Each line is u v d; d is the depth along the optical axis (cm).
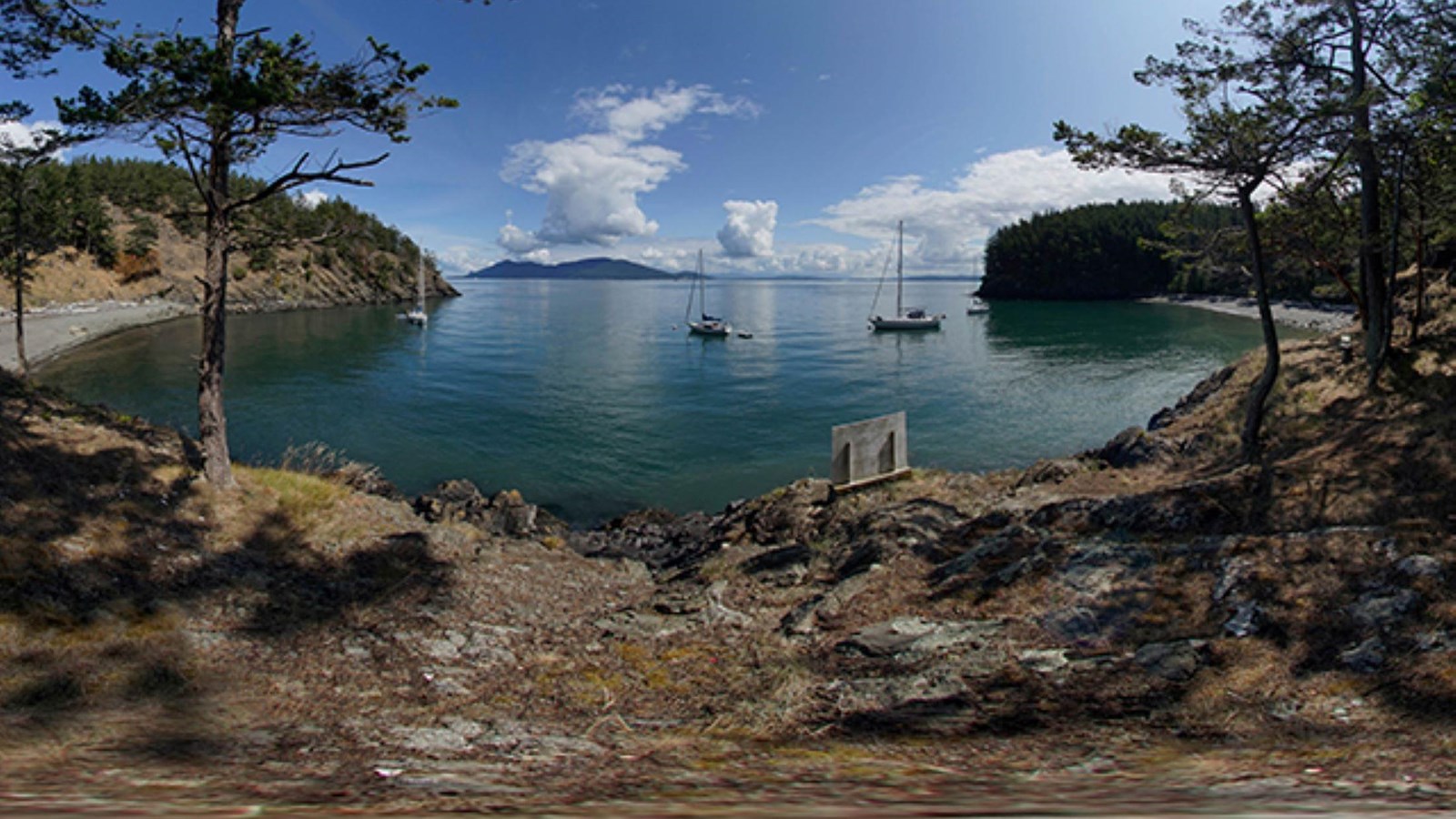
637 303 15375
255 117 734
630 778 321
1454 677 360
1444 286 1784
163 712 411
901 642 552
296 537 764
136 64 657
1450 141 1060
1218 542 615
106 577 583
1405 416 1090
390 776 317
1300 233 1409
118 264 7569
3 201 2131
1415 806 229
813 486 1153
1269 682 405
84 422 824
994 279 14888
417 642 577
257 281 9075
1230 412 1570
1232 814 226
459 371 4256
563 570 858
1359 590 484
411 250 13775
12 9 651
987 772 324
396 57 708
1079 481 1147
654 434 2666
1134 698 417
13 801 250
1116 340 5944
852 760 356
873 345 5984
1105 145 1061
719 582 777
